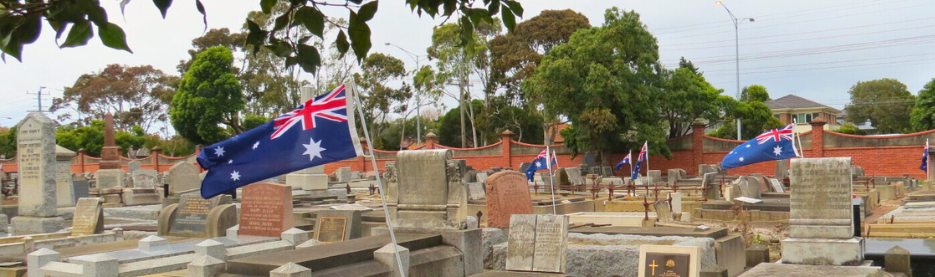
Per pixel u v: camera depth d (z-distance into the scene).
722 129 58.97
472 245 11.36
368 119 66.44
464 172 11.76
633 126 43.75
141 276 10.62
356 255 9.74
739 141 43.59
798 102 80.69
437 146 53.50
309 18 4.63
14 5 3.87
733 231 16.50
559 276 9.97
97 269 10.18
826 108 78.88
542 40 61.53
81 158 67.06
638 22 43.78
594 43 43.28
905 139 38.84
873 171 39.66
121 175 38.31
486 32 61.91
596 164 45.72
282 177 35.34
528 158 49.84
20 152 19.00
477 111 67.12
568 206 21.70
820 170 9.70
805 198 9.77
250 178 9.30
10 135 76.69
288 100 63.97
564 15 62.50
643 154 31.56
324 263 9.26
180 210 16.23
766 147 18.98
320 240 14.23
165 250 12.04
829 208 9.63
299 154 9.25
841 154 40.44
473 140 64.12
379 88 64.81
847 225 9.53
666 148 43.84
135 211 23.66
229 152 9.31
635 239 12.47
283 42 4.74
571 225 14.64
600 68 42.31
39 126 18.62
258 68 65.00
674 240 12.11
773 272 8.62
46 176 18.53
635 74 43.34
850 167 9.57
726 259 12.36
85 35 3.91
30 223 18.45
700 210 20.55
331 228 14.21
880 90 86.69
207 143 59.97
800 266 9.09
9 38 3.82
